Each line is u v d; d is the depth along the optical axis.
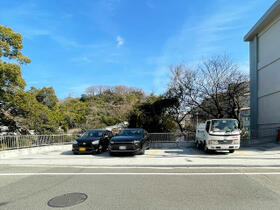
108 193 4.76
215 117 19.55
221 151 12.30
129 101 30.12
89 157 10.45
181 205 4.02
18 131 17.67
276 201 4.20
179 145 15.41
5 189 5.19
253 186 5.20
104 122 33.50
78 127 31.45
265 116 19.22
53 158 9.99
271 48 18.27
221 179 5.89
